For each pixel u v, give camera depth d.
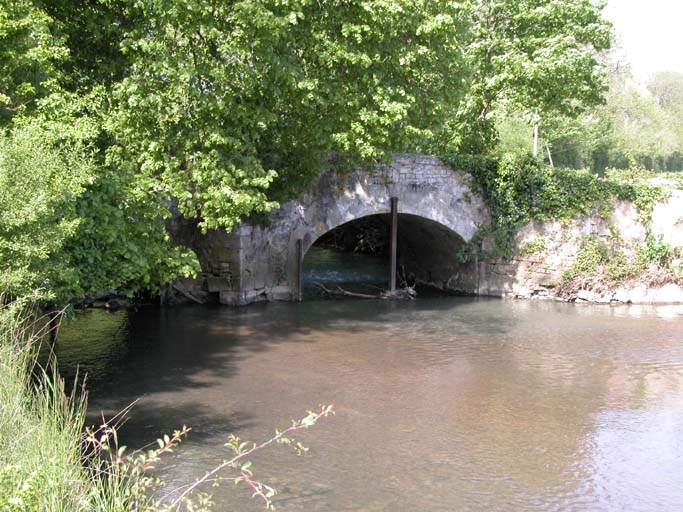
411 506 8.51
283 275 21.38
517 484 9.30
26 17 12.04
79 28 15.62
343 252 33.47
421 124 18.56
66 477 5.12
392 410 11.96
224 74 14.57
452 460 9.99
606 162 46.28
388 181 21.97
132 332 16.73
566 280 23.44
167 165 14.69
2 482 4.57
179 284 20.55
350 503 8.50
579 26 24.92
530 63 23.22
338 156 21.17
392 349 16.08
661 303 23.67
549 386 13.74
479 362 15.27
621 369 15.10
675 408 12.67
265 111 15.42
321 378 13.58
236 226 20.16
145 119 14.37
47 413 5.87
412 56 16.73
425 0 16.94
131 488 5.53
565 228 23.48
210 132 14.70
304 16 15.20
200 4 13.72
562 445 10.75
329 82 16.50
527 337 17.86
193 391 12.48
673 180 25.22
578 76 23.84
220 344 15.89
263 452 9.94
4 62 11.74
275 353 15.29
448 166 22.84
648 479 9.63
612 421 11.90
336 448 10.23
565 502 8.83
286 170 19.31
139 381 12.94
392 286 22.86
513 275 23.72
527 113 25.42
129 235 12.83
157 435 10.34
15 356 6.73
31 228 8.84
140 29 14.53
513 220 23.44
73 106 12.95
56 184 9.50
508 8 24.78
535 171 23.28
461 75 18.77
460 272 24.69
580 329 19.02
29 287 8.97
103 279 12.27
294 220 21.30
